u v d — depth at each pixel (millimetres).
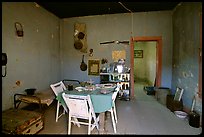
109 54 5133
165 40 4809
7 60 3104
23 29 3555
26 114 2709
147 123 3104
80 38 5246
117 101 4676
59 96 2955
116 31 5047
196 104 3125
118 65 4793
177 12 4273
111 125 3027
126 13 4957
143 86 7004
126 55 5023
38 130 2715
